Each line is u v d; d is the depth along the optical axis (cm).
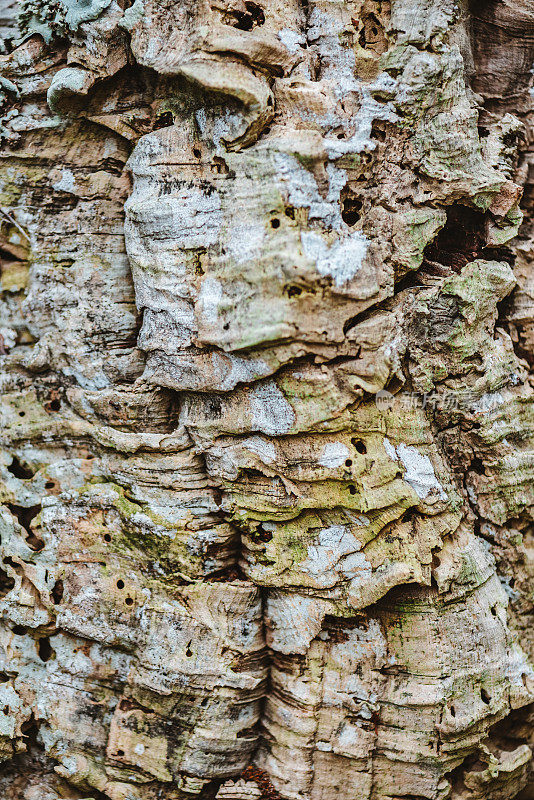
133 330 185
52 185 184
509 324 194
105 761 173
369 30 170
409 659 168
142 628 170
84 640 179
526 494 186
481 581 173
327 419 159
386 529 166
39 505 186
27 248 191
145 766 170
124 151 182
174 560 170
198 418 170
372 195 166
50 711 176
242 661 170
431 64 164
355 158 159
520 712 185
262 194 153
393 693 168
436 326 170
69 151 182
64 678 178
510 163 185
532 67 190
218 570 174
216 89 151
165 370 171
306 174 153
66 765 175
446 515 170
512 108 193
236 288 157
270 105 157
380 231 165
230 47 151
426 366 170
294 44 161
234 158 157
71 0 169
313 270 149
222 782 174
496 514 181
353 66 166
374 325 159
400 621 169
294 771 167
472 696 168
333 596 165
